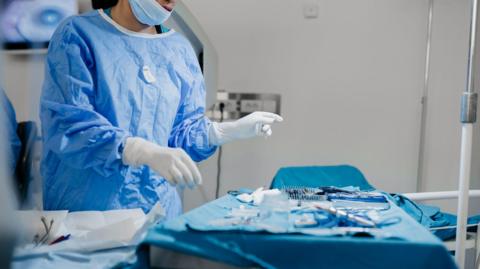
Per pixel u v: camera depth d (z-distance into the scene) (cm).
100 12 126
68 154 100
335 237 66
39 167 111
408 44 214
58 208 115
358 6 216
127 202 115
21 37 108
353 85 219
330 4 218
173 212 128
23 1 108
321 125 223
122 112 117
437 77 213
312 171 184
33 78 112
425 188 218
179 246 66
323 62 221
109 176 112
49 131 102
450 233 124
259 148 228
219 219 78
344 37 218
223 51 227
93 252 88
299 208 84
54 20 125
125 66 120
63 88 105
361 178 184
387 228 72
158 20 125
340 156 223
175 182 93
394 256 63
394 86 217
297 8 220
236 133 133
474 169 165
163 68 129
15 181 86
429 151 217
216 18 227
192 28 167
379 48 216
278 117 133
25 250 81
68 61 108
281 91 224
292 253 65
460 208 100
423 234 68
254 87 226
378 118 219
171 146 135
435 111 215
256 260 64
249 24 224
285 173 181
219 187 230
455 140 214
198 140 133
